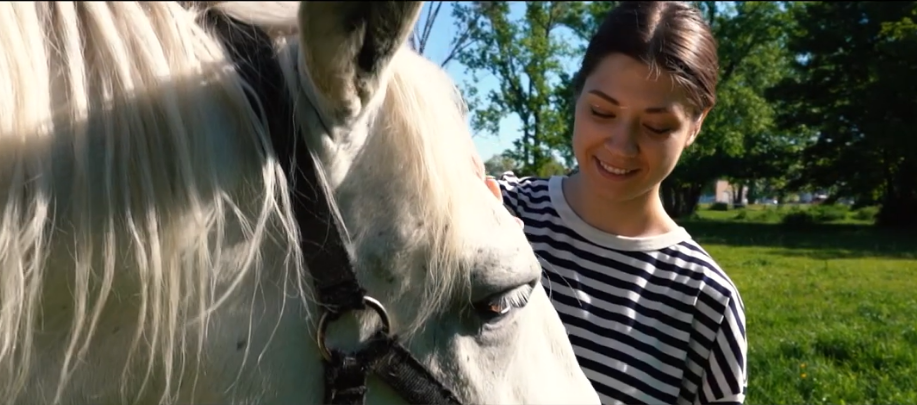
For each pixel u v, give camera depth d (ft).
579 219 5.36
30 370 2.95
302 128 3.03
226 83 3.02
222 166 2.98
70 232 2.88
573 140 5.42
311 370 3.14
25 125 2.83
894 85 48.73
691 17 4.93
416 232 3.16
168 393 3.02
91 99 2.91
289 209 3.01
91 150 2.88
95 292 2.92
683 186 84.38
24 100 2.84
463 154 3.39
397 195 3.15
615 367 5.05
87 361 2.99
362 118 2.99
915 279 26.50
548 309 4.11
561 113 77.61
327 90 2.78
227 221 3.02
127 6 2.99
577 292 5.20
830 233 52.85
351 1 2.53
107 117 2.89
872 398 12.23
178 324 3.01
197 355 3.02
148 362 3.02
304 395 3.13
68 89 2.91
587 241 5.29
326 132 2.99
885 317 18.17
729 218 80.94
